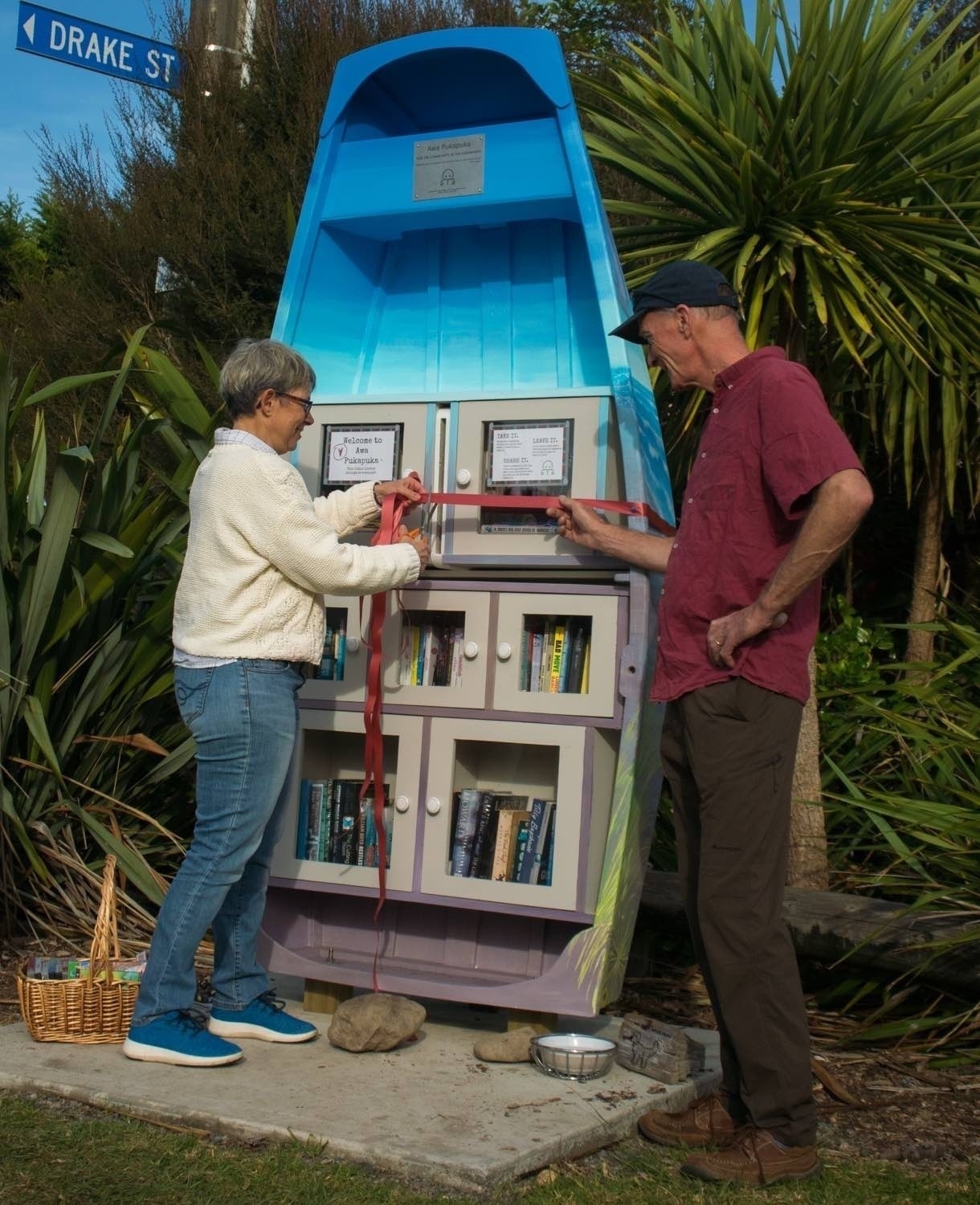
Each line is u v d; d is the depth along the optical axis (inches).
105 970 115.9
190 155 255.3
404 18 260.5
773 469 92.7
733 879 93.9
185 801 168.7
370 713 120.7
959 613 183.2
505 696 118.6
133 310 258.2
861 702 163.6
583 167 120.2
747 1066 94.3
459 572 127.3
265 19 262.8
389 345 141.3
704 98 159.6
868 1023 125.9
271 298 255.6
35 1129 96.0
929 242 146.6
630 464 116.2
